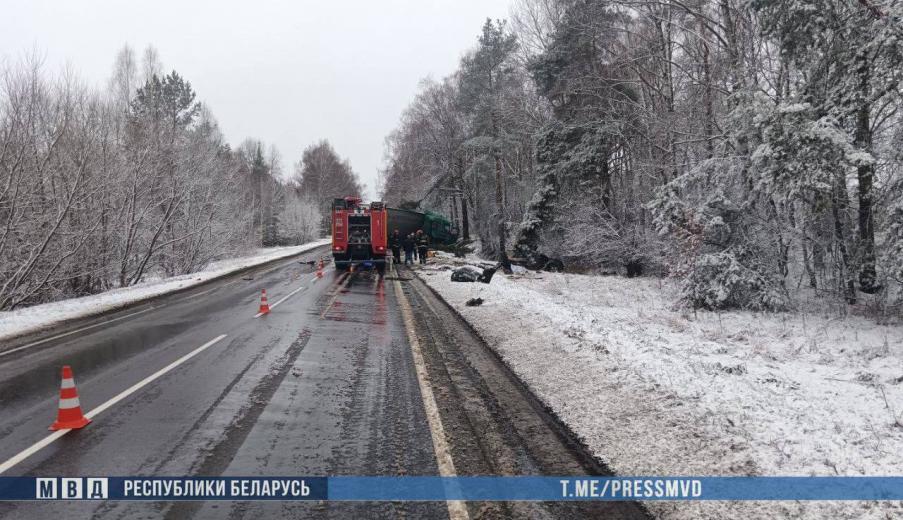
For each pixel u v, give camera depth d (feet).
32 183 61.67
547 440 18.37
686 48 76.84
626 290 69.56
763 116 43.93
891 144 45.91
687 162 72.54
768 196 49.88
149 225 87.40
